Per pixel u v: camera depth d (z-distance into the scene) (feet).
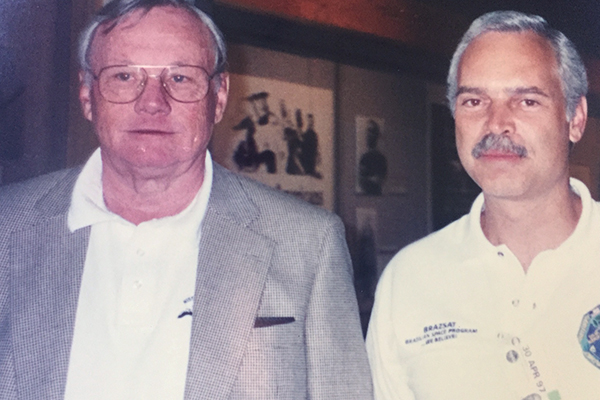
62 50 8.57
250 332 3.86
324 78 9.51
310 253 4.26
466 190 11.47
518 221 4.20
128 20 4.08
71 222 4.15
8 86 9.09
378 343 4.67
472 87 4.19
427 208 10.87
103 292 4.04
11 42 9.04
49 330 3.81
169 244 4.16
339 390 4.07
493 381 3.98
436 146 11.05
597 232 4.10
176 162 4.06
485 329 4.13
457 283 4.38
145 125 3.94
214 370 3.73
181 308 4.00
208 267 4.01
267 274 4.07
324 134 9.52
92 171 4.52
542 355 3.90
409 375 4.45
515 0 10.58
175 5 4.24
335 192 9.64
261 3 8.45
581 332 3.88
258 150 8.70
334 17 9.37
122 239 4.20
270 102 8.85
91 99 4.22
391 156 10.37
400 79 10.52
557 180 4.09
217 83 4.46
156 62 4.03
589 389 3.77
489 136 4.04
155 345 3.87
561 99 4.14
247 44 8.54
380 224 10.18
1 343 3.87
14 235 4.09
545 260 4.06
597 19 10.96
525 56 4.07
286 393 3.84
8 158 9.30
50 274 3.99
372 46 9.95
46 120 8.81
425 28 10.64
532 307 4.01
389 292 4.77
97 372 3.79
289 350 3.94
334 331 4.17
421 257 4.71
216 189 4.47
